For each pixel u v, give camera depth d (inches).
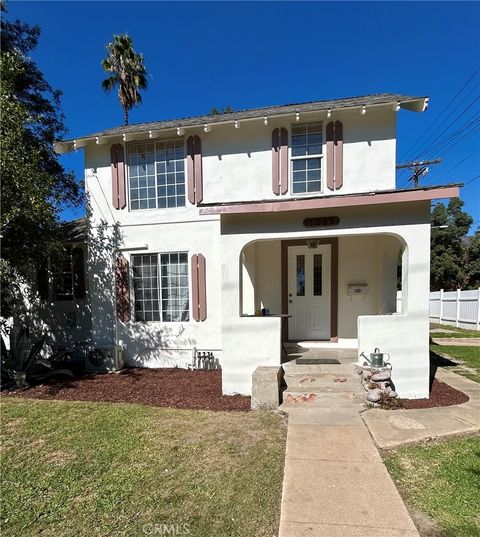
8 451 163.2
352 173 301.4
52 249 316.2
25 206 281.4
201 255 334.3
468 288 1036.5
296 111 293.7
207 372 323.9
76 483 133.8
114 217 351.3
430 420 189.2
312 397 221.5
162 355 343.9
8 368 291.9
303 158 310.3
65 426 191.6
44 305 398.0
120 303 349.1
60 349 391.2
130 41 782.5
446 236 1051.3
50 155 427.5
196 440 169.8
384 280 309.7
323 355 283.0
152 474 139.5
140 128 348.8
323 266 331.6
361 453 153.1
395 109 285.0
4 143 272.7
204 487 129.3
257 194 320.8
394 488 125.7
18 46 409.7
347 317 324.2
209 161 330.6
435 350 421.1
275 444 163.3
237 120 304.2
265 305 339.6
